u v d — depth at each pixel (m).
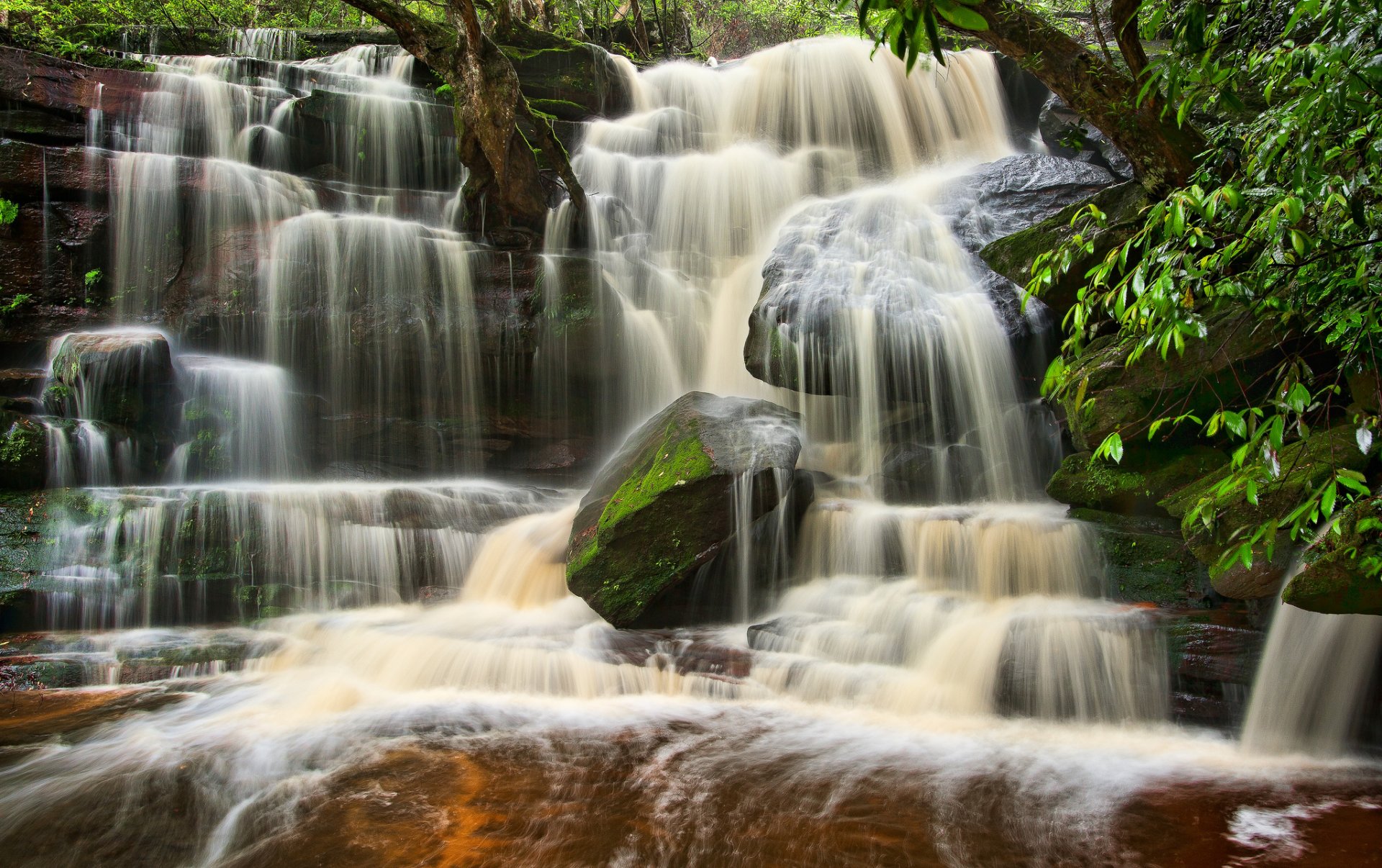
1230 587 5.17
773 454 6.76
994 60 12.12
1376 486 4.56
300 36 14.30
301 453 9.36
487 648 6.23
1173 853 3.89
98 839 4.14
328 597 7.52
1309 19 3.84
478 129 9.69
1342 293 3.41
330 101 10.82
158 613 7.31
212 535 7.55
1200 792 4.47
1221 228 3.67
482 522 8.24
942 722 5.41
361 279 9.52
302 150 10.88
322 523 7.75
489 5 13.02
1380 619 4.68
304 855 3.97
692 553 6.54
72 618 7.19
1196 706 5.13
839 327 7.96
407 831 4.17
